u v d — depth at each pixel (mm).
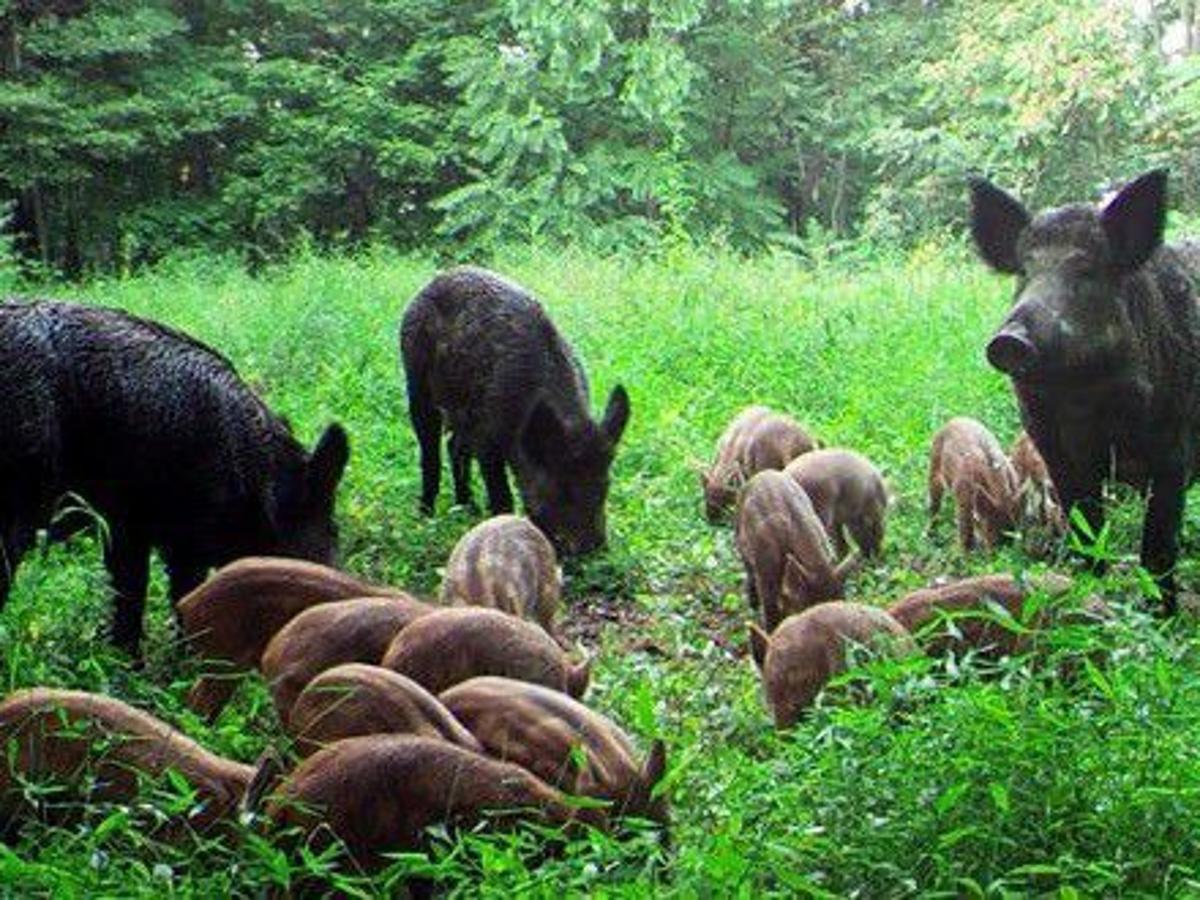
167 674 8289
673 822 6344
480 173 27797
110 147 28609
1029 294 8586
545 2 27312
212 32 33031
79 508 8016
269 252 30828
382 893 5508
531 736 6270
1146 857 5543
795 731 6781
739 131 30203
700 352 15055
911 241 25391
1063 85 24203
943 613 6559
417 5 31391
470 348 11016
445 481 12211
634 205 29062
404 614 7383
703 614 9820
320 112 30703
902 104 29969
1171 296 9109
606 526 10867
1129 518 10484
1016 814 5652
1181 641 8070
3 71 28844
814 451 10742
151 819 5926
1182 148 25000
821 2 31156
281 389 14461
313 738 6359
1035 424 9109
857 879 5590
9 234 29078
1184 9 28500
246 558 8250
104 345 8195
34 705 6090
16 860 5359
